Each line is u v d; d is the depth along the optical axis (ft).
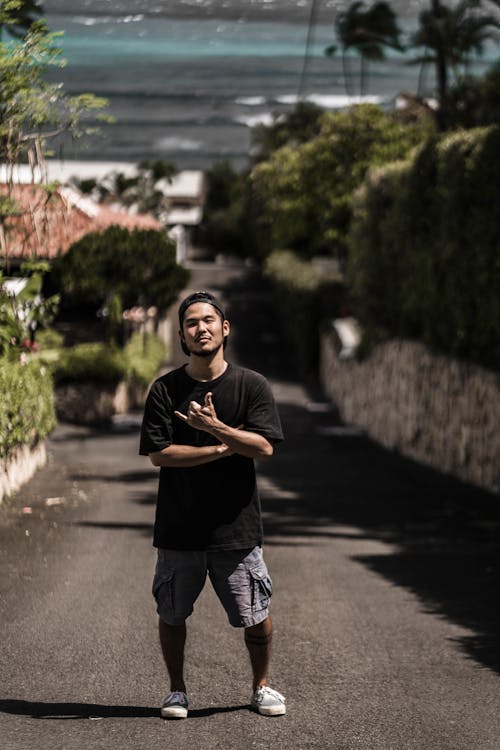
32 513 54.08
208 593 36.09
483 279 76.18
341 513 61.93
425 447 96.94
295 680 25.20
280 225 188.03
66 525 50.47
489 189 73.51
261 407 21.65
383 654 27.78
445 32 146.72
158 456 21.36
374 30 192.65
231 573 21.91
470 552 47.06
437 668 26.32
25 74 52.54
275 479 82.12
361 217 117.70
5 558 40.73
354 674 25.75
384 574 40.63
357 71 204.33
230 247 397.60
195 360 21.62
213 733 20.97
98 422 131.85
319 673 25.84
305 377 201.98
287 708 22.81
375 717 22.15
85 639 28.53
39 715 22.06
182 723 21.66
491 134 73.41
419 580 39.34
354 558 44.88
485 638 29.66
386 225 105.91
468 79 137.59
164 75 338.34
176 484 21.75
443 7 150.30
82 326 146.30
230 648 28.22
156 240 135.03
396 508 64.59
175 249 137.39
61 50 53.06
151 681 24.77
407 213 96.32
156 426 21.47
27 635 28.81
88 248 132.57
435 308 89.86
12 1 51.24
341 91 218.59
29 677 24.91
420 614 32.99
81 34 169.07
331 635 29.99
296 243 244.83
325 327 189.26
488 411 75.36
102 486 68.28
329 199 178.09
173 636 22.16
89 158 385.09
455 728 21.38
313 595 36.09
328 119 178.29
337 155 178.19
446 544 49.80
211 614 32.53
